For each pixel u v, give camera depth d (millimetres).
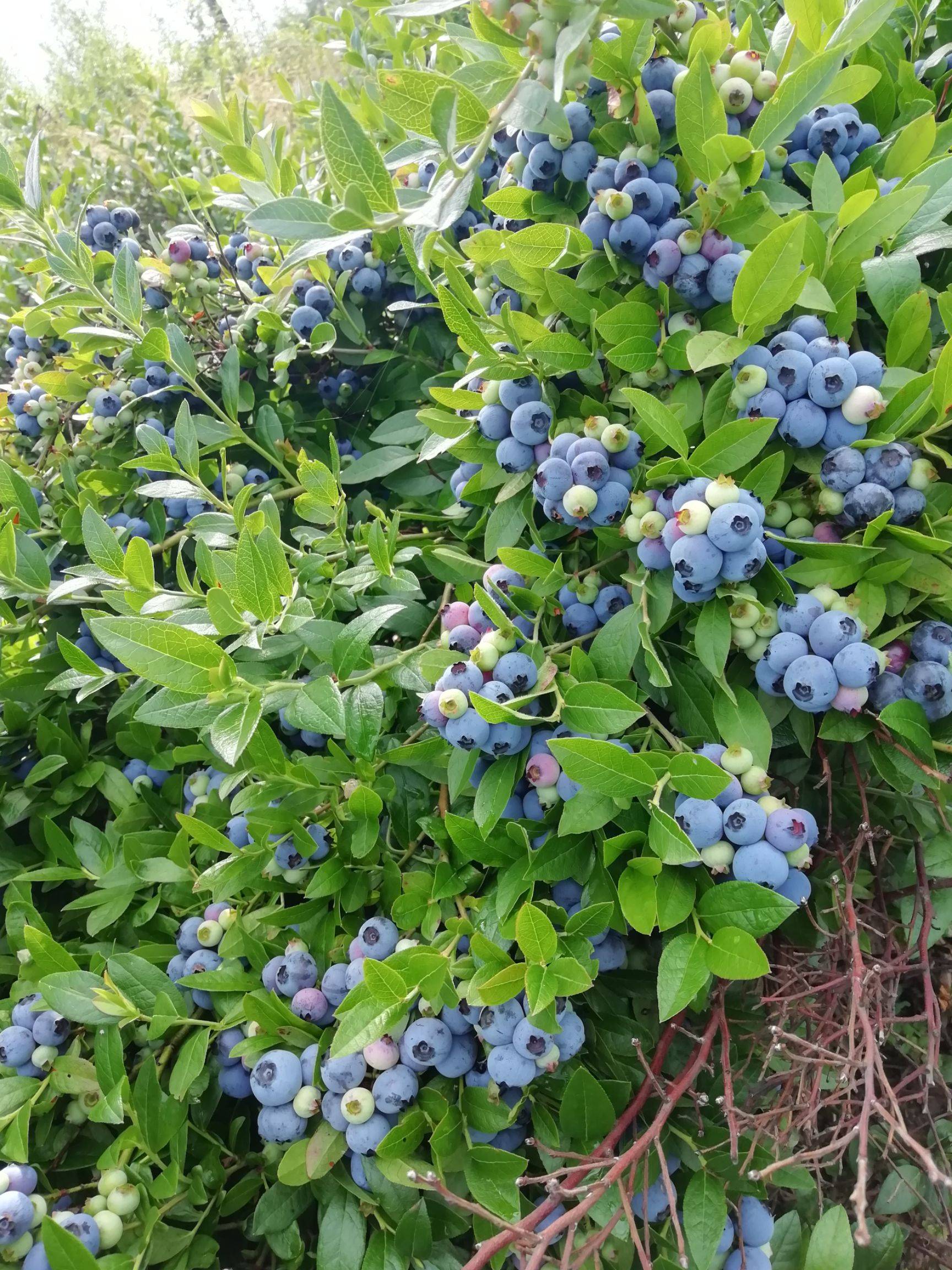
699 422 337
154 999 376
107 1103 335
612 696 303
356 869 375
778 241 288
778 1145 314
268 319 528
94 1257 294
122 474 560
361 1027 298
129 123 1055
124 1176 334
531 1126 347
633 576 330
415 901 347
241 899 415
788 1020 352
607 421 330
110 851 450
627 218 330
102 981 363
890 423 308
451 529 453
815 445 311
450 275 342
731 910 286
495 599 352
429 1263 328
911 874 375
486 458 379
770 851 285
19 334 679
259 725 354
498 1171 316
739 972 279
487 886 363
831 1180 421
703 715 328
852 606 304
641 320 337
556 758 287
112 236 608
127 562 375
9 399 634
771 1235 338
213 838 370
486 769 337
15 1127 339
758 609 298
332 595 412
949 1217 358
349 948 361
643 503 320
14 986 397
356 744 352
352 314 533
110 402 576
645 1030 354
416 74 280
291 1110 334
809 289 317
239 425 540
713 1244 304
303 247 292
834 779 378
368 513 512
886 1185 378
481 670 320
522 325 349
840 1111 385
